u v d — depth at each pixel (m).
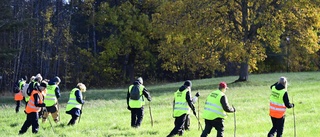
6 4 61.88
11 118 29.28
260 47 50.66
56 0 82.56
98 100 43.03
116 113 31.30
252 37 52.31
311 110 27.77
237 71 87.06
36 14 76.88
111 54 72.94
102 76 80.06
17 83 33.50
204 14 51.38
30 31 73.94
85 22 82.25
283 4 48.28
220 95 16.12
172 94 45.97
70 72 78.69
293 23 51.78
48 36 74.31
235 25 53.59
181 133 19.75
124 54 75.19
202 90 48.88
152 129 22.17
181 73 85.12
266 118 25.61
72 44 79.50
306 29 51.47
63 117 28.81
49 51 75.00
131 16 72.94
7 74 73.50
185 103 18.98
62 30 75.75
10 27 52.09
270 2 50.81
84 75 79.56
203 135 16.34
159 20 55.28
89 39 84.31
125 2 75.56
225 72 87.38
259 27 51.28
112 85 80.75
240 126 23.03
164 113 29.88
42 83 20.50
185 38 55.00
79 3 80.31
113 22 72.50
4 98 52.22
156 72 85.44
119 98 45.69
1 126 25.42
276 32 47.81
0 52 52.75
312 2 47.91
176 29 52.47
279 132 17.78
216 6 51.59
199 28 50.94
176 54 54.59
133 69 80.00
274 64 88.00
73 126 23.52
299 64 86.25
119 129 22.95
